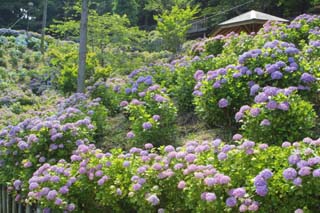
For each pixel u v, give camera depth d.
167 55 16.83
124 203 3.99
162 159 3.76
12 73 14.73
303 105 4.27
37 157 5.03
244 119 4.62
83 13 8.39
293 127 4.17
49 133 5.13
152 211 3.60
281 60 5.18
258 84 5.04
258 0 24.42
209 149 3.63
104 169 4.04
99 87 7.31
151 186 3.61
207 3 29.75
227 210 3.01
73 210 4.08
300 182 2.81
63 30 17.27
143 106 5.49
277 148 3.33
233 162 3.34
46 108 9.08
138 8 33.62
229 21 15.19
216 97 5.27
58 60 13.27
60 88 11.42
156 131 5.26
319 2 19.95
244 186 3.15
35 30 39.66
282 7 24.22
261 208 2.95
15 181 4.84
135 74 7.46
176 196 3.55
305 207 2.80
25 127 5.55
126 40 15.95
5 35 22.77
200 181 3.24
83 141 5.20
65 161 4.72
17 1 40.75
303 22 7.82
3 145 5.39
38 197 4.14
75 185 4.15
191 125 5.94
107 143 6.00
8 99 10.90
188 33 27.67
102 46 15.20
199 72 5.95
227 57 6.56
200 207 3.18
